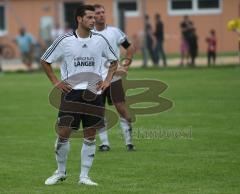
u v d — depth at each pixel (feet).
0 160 101.19
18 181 86.17
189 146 110.01
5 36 383.65
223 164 95.14
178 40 380.37
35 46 305.94
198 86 206.28
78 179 86.74
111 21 391.45
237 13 367.45
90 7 81.41
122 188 81.00
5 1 400.47
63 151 83.15
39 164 97.76
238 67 271.90
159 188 80.84
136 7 388.98
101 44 82.23
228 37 362.53
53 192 79.25
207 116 143.84
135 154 104.17
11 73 283.18
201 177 86.94
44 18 368.89
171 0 383.86
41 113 156.66
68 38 81.66
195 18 377.30
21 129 132.98
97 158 101.50
